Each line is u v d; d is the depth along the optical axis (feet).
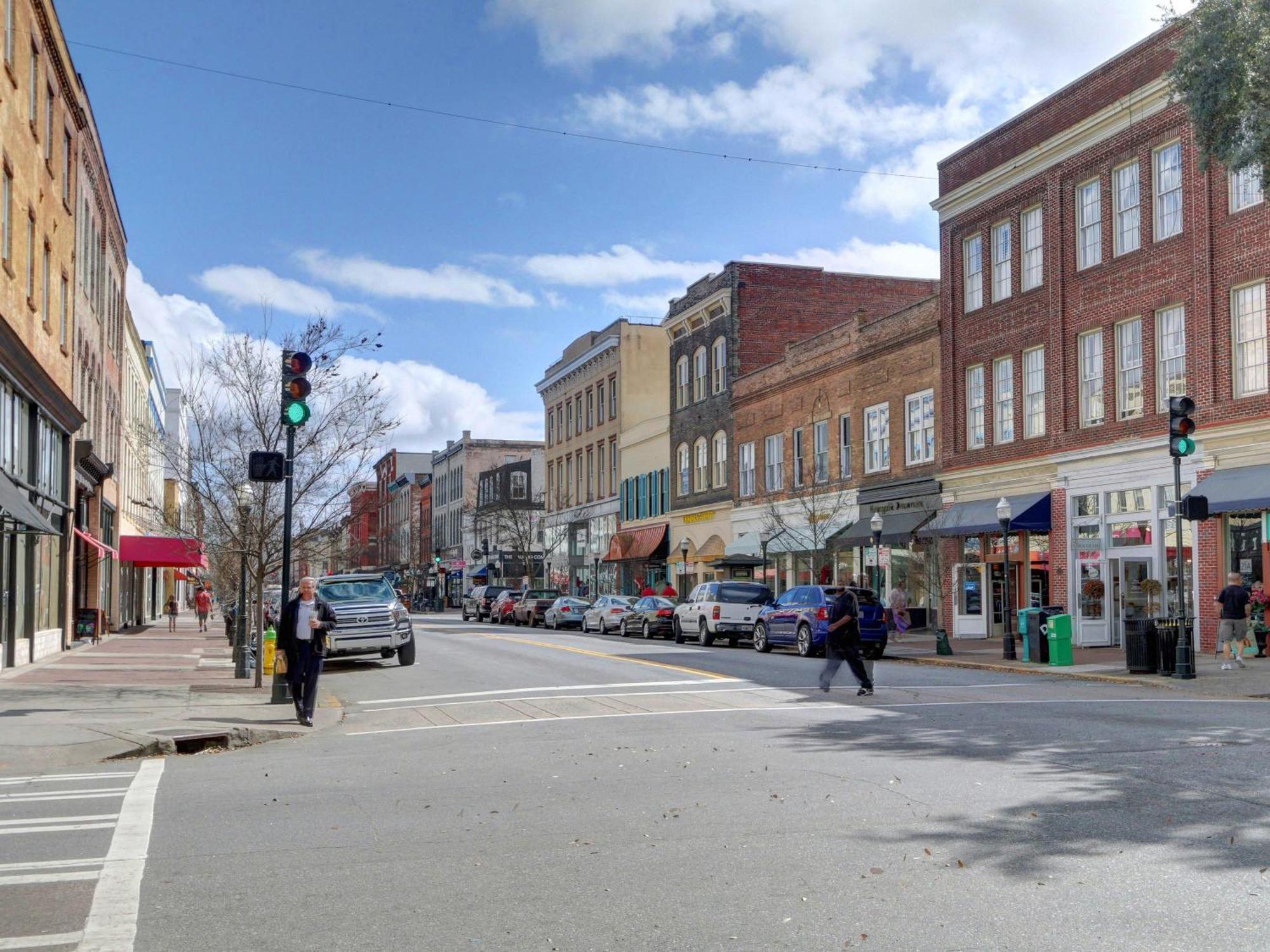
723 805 30.55
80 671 82.64
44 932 20.04
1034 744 40.81
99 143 123.54
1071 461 102.01
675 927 20.03
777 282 175.11
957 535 115.24
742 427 169.37
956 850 25.11
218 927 20.35
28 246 83.82
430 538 360.48
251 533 80.48
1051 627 82.38
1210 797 30.45
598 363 232.12
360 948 19.17
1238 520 84.38
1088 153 101.40
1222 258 86.58
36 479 87.10
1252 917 20.08
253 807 31.76
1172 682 67.62
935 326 122.83
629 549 205.57
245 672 77.71
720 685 66.90
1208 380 87.20
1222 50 63.00
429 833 27.96
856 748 40.81
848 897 21.62
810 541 139.74
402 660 88.12
